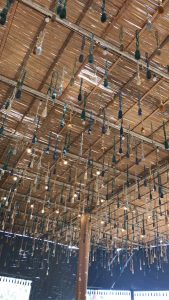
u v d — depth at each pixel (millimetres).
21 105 8172
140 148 9203
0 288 15734
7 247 16750
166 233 15398
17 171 11281
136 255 17609
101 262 18281
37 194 13062
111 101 7672
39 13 5777
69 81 7184
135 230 15453
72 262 17953
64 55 6629
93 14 5734
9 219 15625
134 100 7551
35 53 5199
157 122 8109
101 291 17578
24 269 16625
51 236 17188
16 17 5945
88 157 9992
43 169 11117
